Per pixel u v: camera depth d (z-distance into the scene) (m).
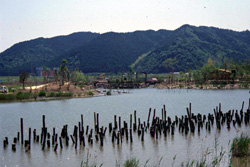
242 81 160.75
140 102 88.94
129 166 26.17
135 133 39.81
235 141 28.70
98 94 125.12
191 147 32.72
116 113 62.59
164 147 33.06
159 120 42.69
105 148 33.06
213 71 173.75
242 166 24.66
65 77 150.75
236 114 45.00
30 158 30.11
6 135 40.56
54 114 61.53
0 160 29.61
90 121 51.56
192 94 118.06
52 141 34.25
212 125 44.22
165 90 153.62
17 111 66.44
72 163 28.50
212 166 25.72
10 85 153.38
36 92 108.75
